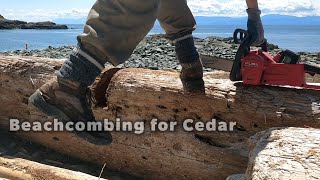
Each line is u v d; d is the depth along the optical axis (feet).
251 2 9.55
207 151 10.96
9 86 14.84
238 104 10.23
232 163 10.63
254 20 9.69
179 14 8.79
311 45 123.85
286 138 7.97
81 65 7.04
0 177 12.00
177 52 9.52
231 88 10.43
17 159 12.65
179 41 9.29
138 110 11.97
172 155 11.62
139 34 7.20
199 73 9.98
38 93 7.47
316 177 6.74
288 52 9.68
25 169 12.01
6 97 15.08
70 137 13.67
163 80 11.58
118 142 12.57
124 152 12.56
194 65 9.67
